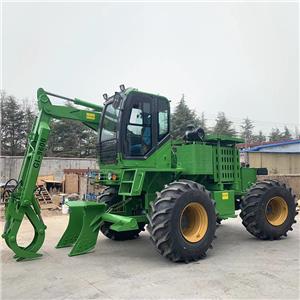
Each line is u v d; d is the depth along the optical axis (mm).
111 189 6875
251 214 6891
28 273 4840
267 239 7016
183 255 5230
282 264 5191
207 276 4629
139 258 5625
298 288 4156
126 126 5910
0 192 12125
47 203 13383
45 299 3922
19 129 36062
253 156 24281
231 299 3834
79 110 6430
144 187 6082
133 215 6391
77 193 17188
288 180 16625
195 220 5641
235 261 5383
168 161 6395
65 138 36375
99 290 4164
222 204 6621
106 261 5438
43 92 6000
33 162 5617
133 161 5945
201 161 6410
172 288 4191
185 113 39188
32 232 7883
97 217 5969
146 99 6195
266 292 4035
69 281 4492
